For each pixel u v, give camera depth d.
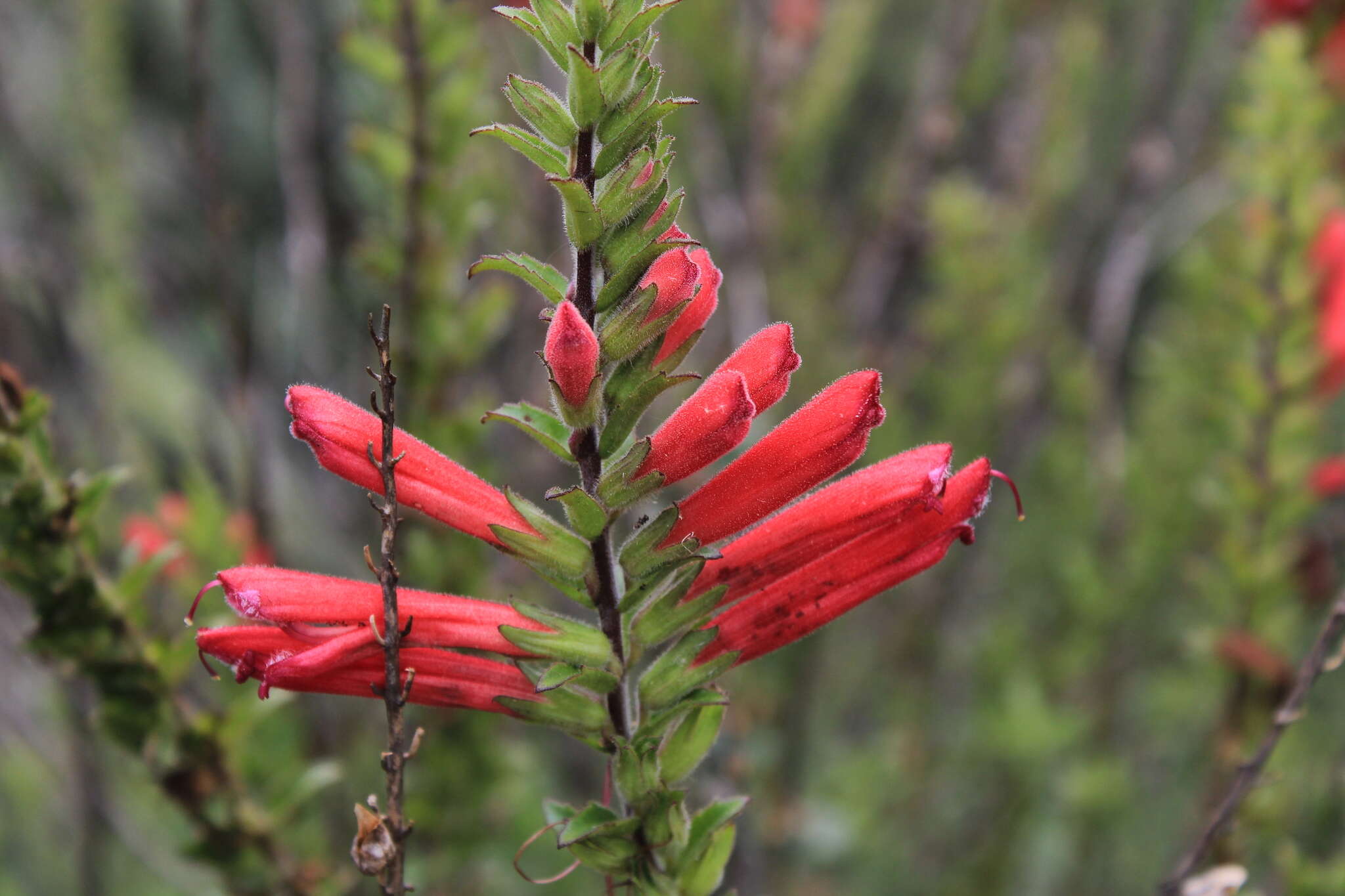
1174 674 0.70
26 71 0.69
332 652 0.36
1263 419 0.51
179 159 0.76
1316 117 0.50
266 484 0.52
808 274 0.77
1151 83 0.71
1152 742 0.76
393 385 0.36
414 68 0.48
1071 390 0.71
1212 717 0.66
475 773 0.50
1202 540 0.66
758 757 0.65
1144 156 0.71
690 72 0.66
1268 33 0.52
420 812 0.50
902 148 0.79
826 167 0.92
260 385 0.60
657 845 0.37
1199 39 0.71
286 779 0.47
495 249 0.61
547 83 0.57
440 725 0.50
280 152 0.62
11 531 0.40
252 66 0.78
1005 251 0.74
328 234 0.64
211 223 0.51
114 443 0.58
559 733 0.69
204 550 0.50
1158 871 0.69
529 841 0.38
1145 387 0.85
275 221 0.75
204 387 0.64
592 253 0.36
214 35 0.78
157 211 0.73
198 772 0.43
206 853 0.43
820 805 0.73
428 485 0.37
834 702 0.80
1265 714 0.50
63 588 0.41
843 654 0.81
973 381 0.73
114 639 0.42
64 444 0.53
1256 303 0.51
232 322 0.51
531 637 0.36
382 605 0.37
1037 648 0.76
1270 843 0.52
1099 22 0.77
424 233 0.49
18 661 0.60
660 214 0.35
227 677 0.48
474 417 0.50
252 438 0.52
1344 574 0.62
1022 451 0.73
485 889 0.61
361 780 0.57
